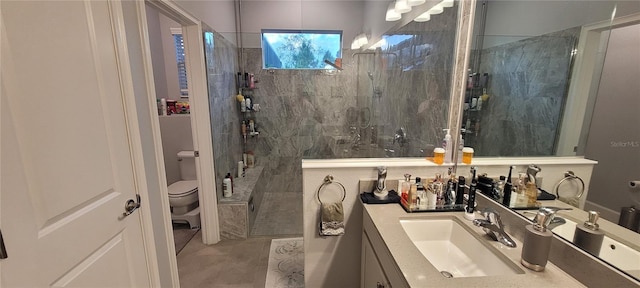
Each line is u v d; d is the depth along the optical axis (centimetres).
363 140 231
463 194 140
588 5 91
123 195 122
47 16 84
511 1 130
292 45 335
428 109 177
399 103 211
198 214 267
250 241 246
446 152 161
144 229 138
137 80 136
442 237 132
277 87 329
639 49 72
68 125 92
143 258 138
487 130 144
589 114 89
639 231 70
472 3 146
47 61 84
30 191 80
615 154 78
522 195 115
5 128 73
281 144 339
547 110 110
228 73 291
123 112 121
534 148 116
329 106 299
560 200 100
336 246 167
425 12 179
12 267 76
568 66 100
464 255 119
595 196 85
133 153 128
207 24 231
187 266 210
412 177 159
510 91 131
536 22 116
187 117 296
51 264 87
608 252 78
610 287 74
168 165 302
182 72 338
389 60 228
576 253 84
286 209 310
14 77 75
